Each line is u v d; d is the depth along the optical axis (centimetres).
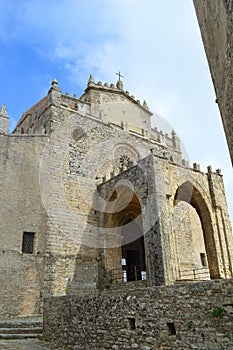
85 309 1181
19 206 2189
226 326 702
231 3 630
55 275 2162
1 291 1928
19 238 2111
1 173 2203
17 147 2336
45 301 1505
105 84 3353
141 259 3244
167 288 864
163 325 848
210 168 2478
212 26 859
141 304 933
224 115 841
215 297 740
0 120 2628
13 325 1664
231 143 773
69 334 1243
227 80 757
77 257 2320
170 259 1825
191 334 770
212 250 2261
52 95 2680
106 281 2303
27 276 2052
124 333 970
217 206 2380
